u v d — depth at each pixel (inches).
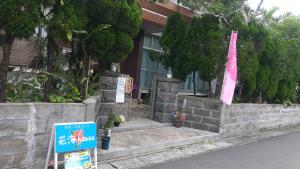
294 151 345.7
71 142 194.7
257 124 458.3
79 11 237.8
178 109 398.3
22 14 192.9
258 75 446.0
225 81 367.2
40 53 245.1
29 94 231.9
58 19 216.4
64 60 266.7
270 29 516.7
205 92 529.3
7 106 185.0
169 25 403.9
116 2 255.3
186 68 396.5
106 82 305.1
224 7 391.2
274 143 381.1
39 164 204.8
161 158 273.6
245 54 385.4
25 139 195.2
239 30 380.5
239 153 315.9
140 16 282.7
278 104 512.7
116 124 324.5
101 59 276.1
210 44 378.9
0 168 185.3
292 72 498.6
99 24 263.3
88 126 203.9
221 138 378.6
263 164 284.2
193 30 389.4
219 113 375.2
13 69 256.7
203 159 281.9
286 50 466.3
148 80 590.6
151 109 391.2
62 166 205.3
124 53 280.4
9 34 199.6
